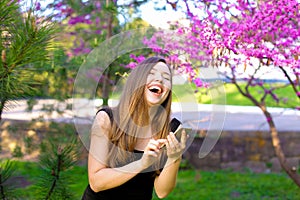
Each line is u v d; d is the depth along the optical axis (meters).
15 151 3.50
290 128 5.32
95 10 3.42
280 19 2.13
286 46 2.18
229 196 4.17
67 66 3.30
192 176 4.81
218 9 2.19
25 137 3.63
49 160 2.00
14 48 1.39
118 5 2.96
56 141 3.20
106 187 1.49
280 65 2.14
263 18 2.11
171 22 2.25
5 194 1.97
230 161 5.12
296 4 2.06
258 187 4.45
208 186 4.48
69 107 3.55
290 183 4.51
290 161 5.11
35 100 3.40
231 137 5.14
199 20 2.14
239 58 2.15
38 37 1.39
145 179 1.65
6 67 1.39
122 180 1.45
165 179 1.58
